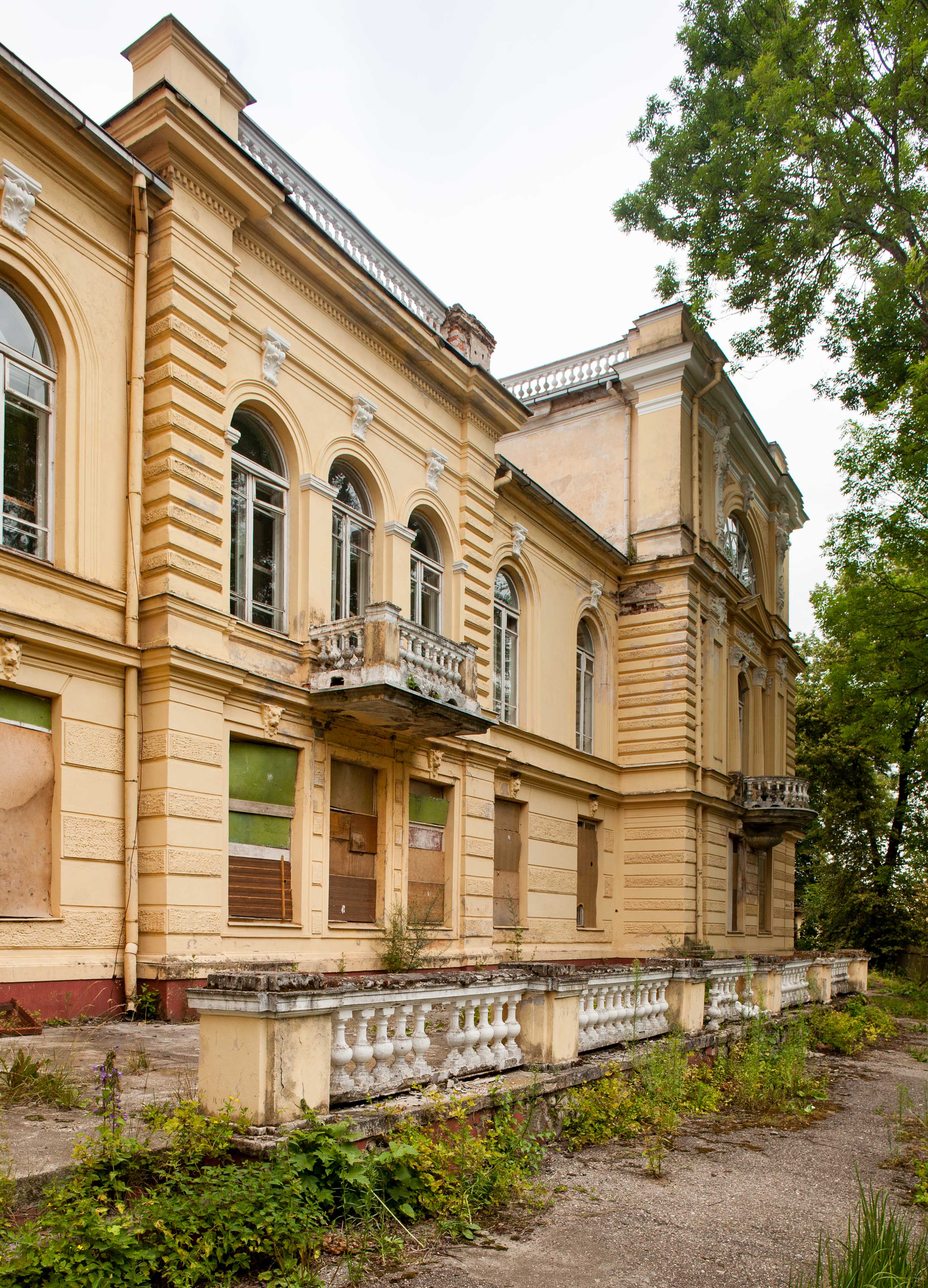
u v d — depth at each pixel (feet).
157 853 35.47
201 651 37.76
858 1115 33.47
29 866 32.73
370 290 48.01
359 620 43.29
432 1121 20.83
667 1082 29.89
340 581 48.21
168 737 35.86
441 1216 19.04
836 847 124.98
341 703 42.88
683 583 77.30
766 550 103.50
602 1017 31.19
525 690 67.05
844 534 60.23
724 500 87.92
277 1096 17.97
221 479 39.91
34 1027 29.60
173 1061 25.52
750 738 94.94
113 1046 28.02
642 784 76.84
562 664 71.31
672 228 53.62
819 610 63.87
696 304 52.65
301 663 43.98
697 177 49.85
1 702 32.42
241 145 43.21
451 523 56.65
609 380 80.89
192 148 38.40
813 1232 20.27
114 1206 15.20
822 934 127.95
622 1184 22.90
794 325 51.65
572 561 73.41
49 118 34.60
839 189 47.09
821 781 126.82
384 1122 19.57
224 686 38.65
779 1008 48.42
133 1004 33.91
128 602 36.50
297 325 45.24
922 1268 17.53
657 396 79.61
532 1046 27.20
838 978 67.56
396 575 50.72
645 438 79.87
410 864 50.67
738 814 85.40
